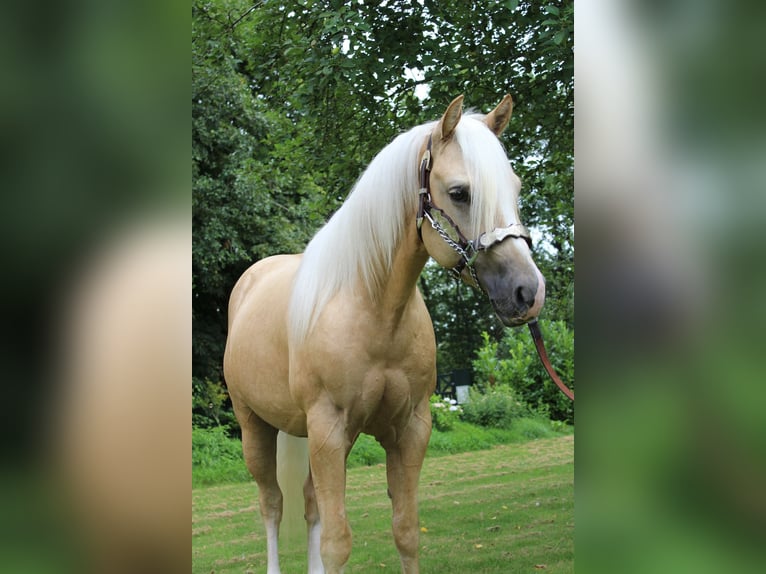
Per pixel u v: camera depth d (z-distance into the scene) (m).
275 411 3.01
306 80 5.15
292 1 5.20
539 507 5.24
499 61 5.01
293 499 3.41
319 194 11.50
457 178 2.20
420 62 4.79
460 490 6.14
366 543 4.48
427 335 2.60
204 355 11.27
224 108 10.70
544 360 2.18
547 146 5.43
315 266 2.63
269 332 3.01
